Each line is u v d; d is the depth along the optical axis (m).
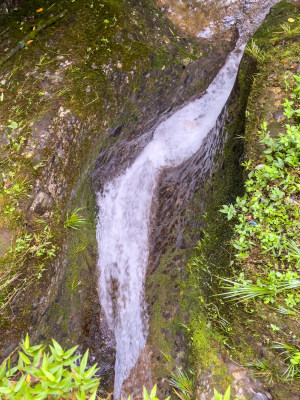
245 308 3.05
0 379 1.66
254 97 3.47
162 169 4.82
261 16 4.88
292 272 2.85
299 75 3.36
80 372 1.69
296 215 2.91
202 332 3.48
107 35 3.97
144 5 4.48
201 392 3.14
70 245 3.69
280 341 2.89
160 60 4.19
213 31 4.79
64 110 3.54
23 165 3.27
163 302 4.15
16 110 3.50
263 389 2.96
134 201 4.66
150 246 4.63
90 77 3.72
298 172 3.00
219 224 3.78
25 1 4.21
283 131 3.19
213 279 3.53
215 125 4.43
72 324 3.81
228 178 3.82
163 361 3.85
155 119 4.59
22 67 3.73
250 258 3.06
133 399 4.04
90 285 4.05
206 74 4.75
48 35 3.94
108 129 3.95
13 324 3.09
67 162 3.58
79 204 3.87
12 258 3.03
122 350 4.28
